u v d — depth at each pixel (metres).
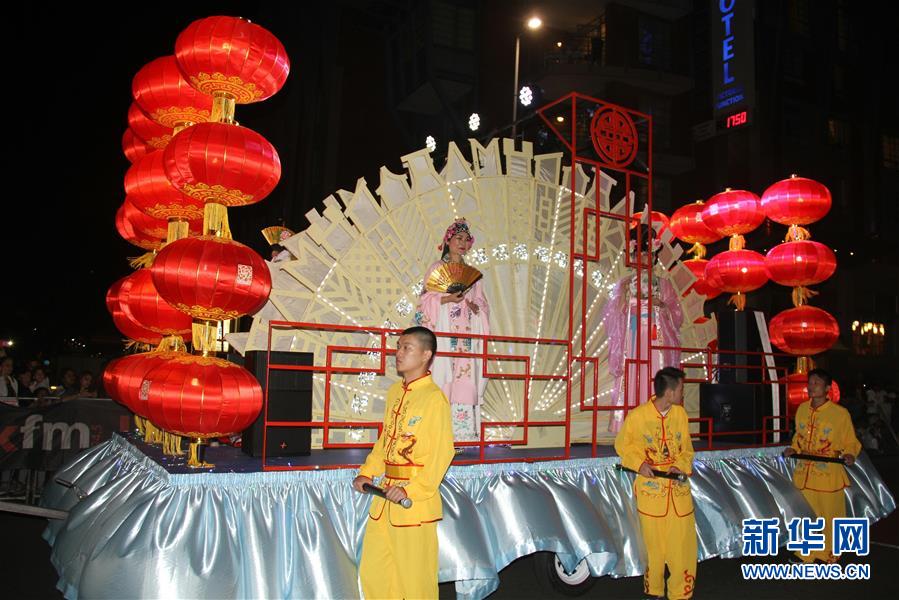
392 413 3.85
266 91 4.59
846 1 25.56
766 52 23.11
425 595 3.62
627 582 6.28
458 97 21.91
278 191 24.44
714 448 6.53
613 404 6.79
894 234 25.72
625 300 6.96
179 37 4.42
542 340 5.53
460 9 21.34
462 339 5.88
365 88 22.23
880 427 16.28
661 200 23.45
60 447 8.13
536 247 6.99
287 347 5.79
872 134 25.47
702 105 22.75
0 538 7.02
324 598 3.98
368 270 6.12
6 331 22.03
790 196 7.77
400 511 3.64
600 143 6.22
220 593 3.73
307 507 4.23
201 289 4.12
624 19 22.22
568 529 4.97
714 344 8.37
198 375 4.07
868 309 24.89
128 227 6.07
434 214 6.48
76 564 4.15
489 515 4.79
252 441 5.01
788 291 22.20
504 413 6.61
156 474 4.31
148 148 5.97
